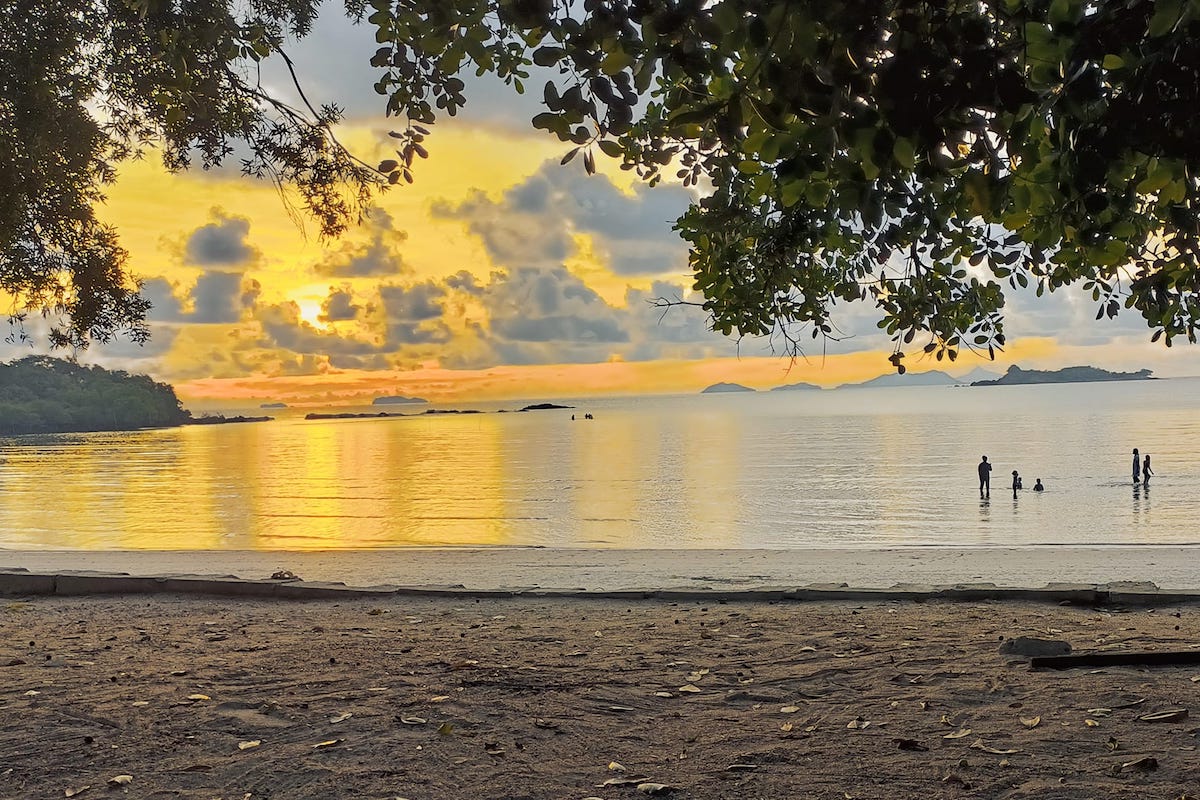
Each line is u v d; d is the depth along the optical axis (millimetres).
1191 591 9016
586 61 2922
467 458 103812
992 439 103688
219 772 4703
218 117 7633
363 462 102562
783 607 9055
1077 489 52031
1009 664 6371
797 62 2354
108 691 6090
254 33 5121
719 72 2717
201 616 9023
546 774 4637
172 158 8445
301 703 5777
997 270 5312
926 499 49312
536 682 6223
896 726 5203
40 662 6953
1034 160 2439
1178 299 4707
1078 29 2244
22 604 9797
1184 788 4234
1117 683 5809
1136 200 3594
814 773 4574
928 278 6000
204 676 6453
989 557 18453
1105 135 2293
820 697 5820
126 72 8094
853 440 113125
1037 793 4238
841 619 8266
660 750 4957
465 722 5406
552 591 9945
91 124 8328
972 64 2240
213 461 112500
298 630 8133
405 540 34688
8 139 8031
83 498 61750
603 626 8195
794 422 191625
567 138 3102
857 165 2486
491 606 9430
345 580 14695
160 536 37750
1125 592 8953
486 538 35281
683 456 92625
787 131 2502
